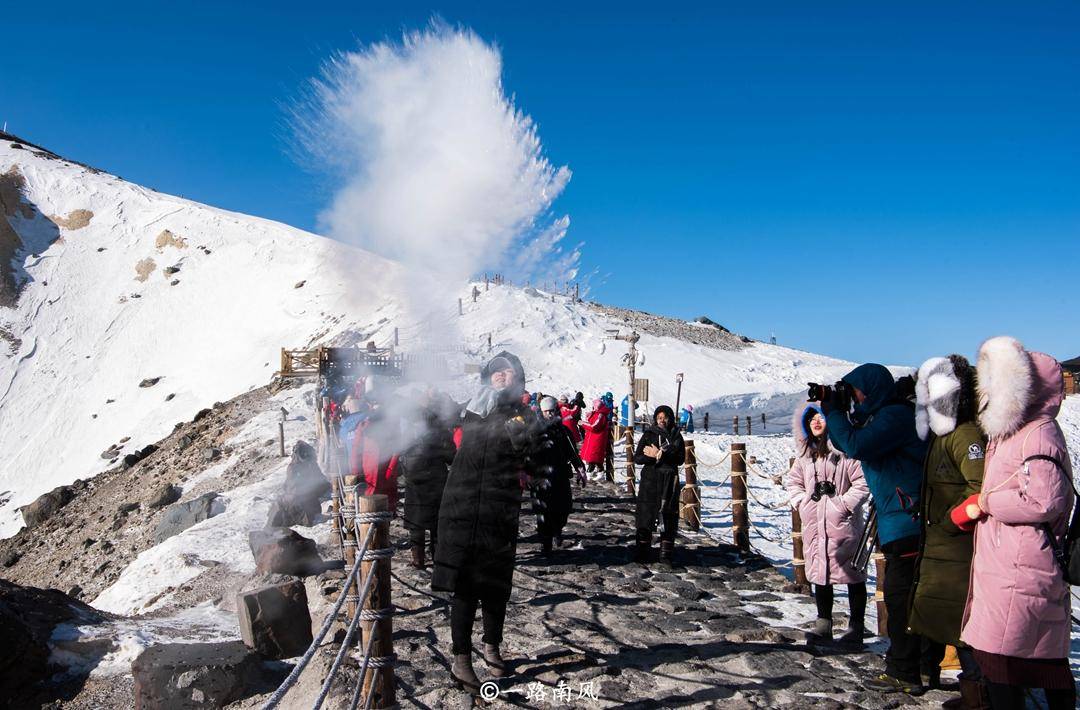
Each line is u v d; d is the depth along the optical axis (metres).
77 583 17.58
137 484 27.17
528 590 7.50
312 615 6.68
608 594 7.38
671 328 61.50
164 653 5.22
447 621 6.30
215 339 60.81
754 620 6.56
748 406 45.50
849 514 5.71
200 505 14.94
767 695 4.85
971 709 4.23
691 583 7.93
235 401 37.38
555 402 8.93
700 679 5.14
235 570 9.75
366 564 4.46
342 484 9.25
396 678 5.09
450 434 8.06
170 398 53.94
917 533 4.71
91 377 58.53
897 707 4.66
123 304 66.81
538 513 8.91
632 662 5.46
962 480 3.96
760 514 13.15
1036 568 3.49
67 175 81.69
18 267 68.50
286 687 3.35
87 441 51.69
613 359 48.25
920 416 4.23
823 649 5.73
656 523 8.86
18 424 52.94
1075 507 3.49
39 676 5.45
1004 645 3.51
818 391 4.91
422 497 8.00
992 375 3.57
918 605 4.11
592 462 16.14
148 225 76.50
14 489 47.09
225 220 76.44
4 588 6.42
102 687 5.40
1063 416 36.41
